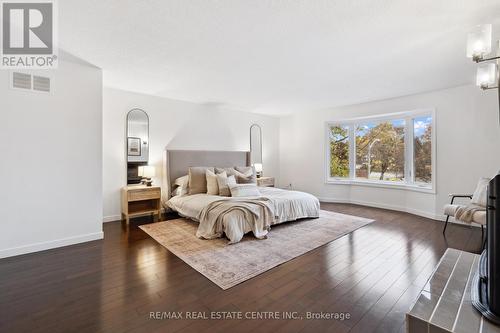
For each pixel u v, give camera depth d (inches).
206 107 218.8
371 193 218.2
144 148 181.6
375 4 74.5
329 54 111.3
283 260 104.9
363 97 191.9
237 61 120.0
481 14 79.1
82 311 70.4
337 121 234.8
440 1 72.7
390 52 109.0
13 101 108.0
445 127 166.2
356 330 63.3
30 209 112.5
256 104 216.5
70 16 82.0
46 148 116.2
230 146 237.0
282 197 161.9
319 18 82.7
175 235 137.1
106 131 165.3
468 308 59.0
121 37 96.4
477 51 68.4
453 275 75.5
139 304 74.0
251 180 195.3
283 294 79.8
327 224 159.6
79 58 117.1
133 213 162.1
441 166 168.6
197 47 105.0
